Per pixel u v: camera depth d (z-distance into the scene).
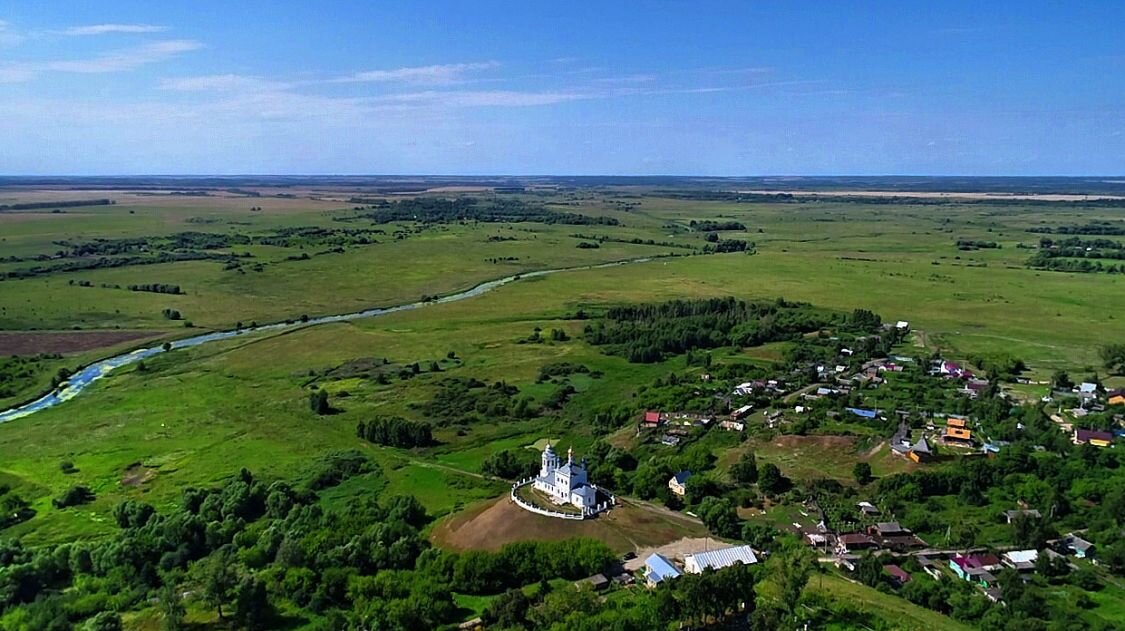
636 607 114.69
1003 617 113.81
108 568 138.88
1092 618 114.75
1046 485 153.38
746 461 167.38
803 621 113.88
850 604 117.81
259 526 154.75
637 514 152.00
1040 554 132.00
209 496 165.50
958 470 159.50
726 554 133.00
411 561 137.88
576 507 151.75
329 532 145.62
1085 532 140.88
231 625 121.62
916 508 150.62
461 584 128.38
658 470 169.75
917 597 122.88
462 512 157.38
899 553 137.25
